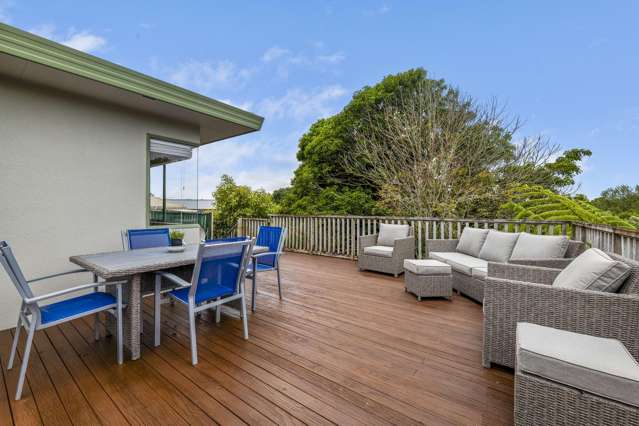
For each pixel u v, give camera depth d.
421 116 8.16
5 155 3.04
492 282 2.12
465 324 2.98
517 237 3.85
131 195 3.96
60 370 2.13
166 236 3.56
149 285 2.92
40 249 3.25
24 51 2.61
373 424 1.60
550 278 2.60
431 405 1.75
